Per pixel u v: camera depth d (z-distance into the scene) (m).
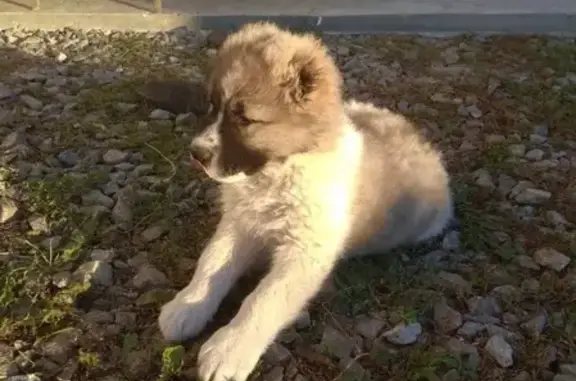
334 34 1.95
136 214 1.20
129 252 1.13
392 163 1.08
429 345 0.98
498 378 0.94
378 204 1.06
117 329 0.98
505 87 1.66
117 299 1.04
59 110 1.52
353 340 0.98
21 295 1.03
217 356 0.90
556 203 1.27
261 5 2.06
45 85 1.63
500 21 1.98
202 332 0.98
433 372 0.92
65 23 1.95
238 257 1.03
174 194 1.24
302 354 0.96
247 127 0.93
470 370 0.94
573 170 1.37
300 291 0.97
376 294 1.05
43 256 1.09
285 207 0.99
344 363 0.94
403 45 1.88
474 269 1.12
